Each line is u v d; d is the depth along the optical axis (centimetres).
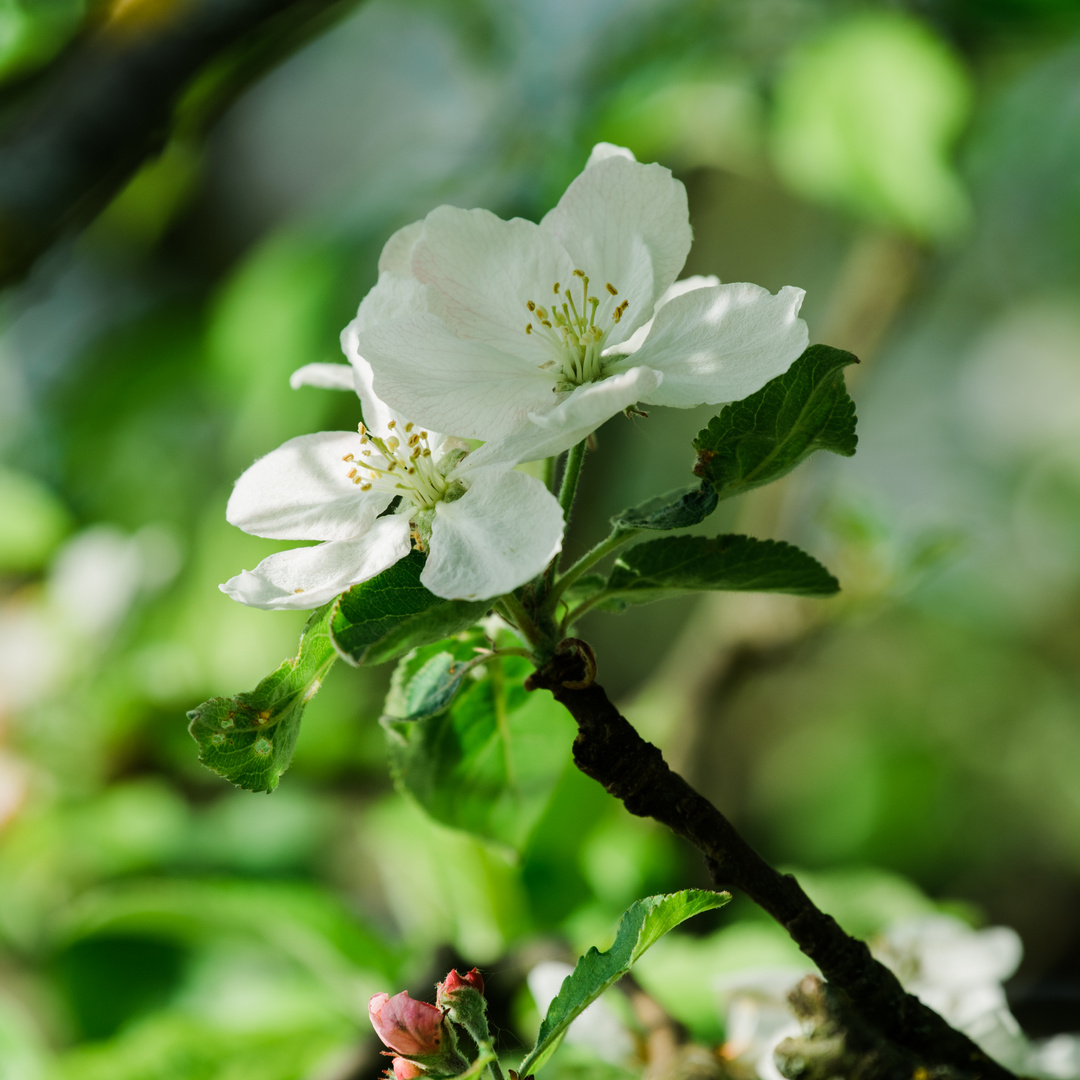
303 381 45
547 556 43
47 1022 65
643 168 45
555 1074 50
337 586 43
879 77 68
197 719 43
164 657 79
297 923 56
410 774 46
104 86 50
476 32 82
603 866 60
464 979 44
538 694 46
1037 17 75
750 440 44
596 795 56
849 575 67
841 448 44
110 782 76
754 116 74
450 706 46
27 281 51
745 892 43
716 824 43
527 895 56
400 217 77
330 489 44
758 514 78
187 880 70
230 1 51
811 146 68
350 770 76
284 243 81
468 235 45
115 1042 56
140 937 60
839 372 43
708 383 43
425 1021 44
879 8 74
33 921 71
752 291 44
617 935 43
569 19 81
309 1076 52
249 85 55
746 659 68
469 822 47
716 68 75
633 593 44
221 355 78
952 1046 44
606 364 44
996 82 82
